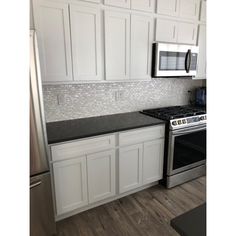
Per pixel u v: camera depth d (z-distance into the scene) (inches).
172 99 126.0
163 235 73.5
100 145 79.4
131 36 88.4
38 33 69.5
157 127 92.7
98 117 99.2
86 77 82.0
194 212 32.1
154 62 96.4
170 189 100.8
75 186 77.2
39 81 58.6
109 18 81.4
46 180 65.4
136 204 89.7
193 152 104.9
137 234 73.9
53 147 69.7
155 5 91.1
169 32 98.2
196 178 110.8
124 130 83.3
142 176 94.3
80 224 78.3
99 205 88.9
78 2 73.9
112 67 87.0
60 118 91.7
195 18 104.5
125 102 108.0
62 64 76.1
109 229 76.1
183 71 105.0
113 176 85.7
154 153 95.2
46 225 68.6
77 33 76.4
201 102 127.8
